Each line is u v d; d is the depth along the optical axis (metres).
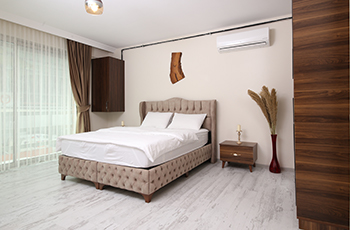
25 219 1.99
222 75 4.11
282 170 3.51
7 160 3.58
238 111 3.97
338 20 1.65
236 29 3.96
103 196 2.52
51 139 4.20
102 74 4.95
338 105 1.66
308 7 1.75
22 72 3.74
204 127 4.14
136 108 5.16
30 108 3.85
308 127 1.76
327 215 1.70
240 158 3.52
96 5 2.23
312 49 1.74
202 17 3.60
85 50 4.87
